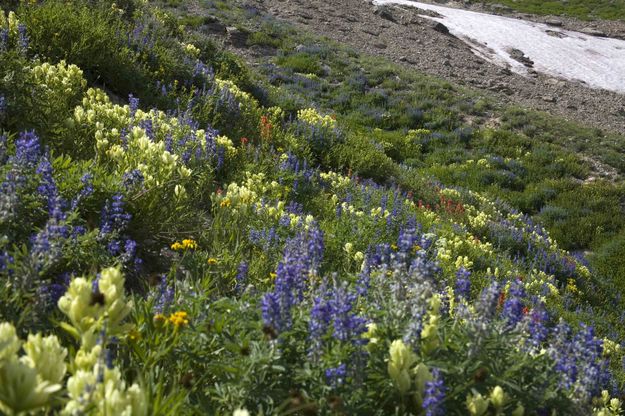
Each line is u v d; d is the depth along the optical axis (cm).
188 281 427
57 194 401
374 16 4294
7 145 461
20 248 359
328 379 274
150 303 342
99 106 678
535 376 314
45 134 578
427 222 1055
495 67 3850
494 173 1953
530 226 1585
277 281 314
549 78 3875
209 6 3098
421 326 304
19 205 360
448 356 305
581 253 1630
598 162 2225
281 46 2852
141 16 1485
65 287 338
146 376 280
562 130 2508
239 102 1215
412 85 2752
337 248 657
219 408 272
